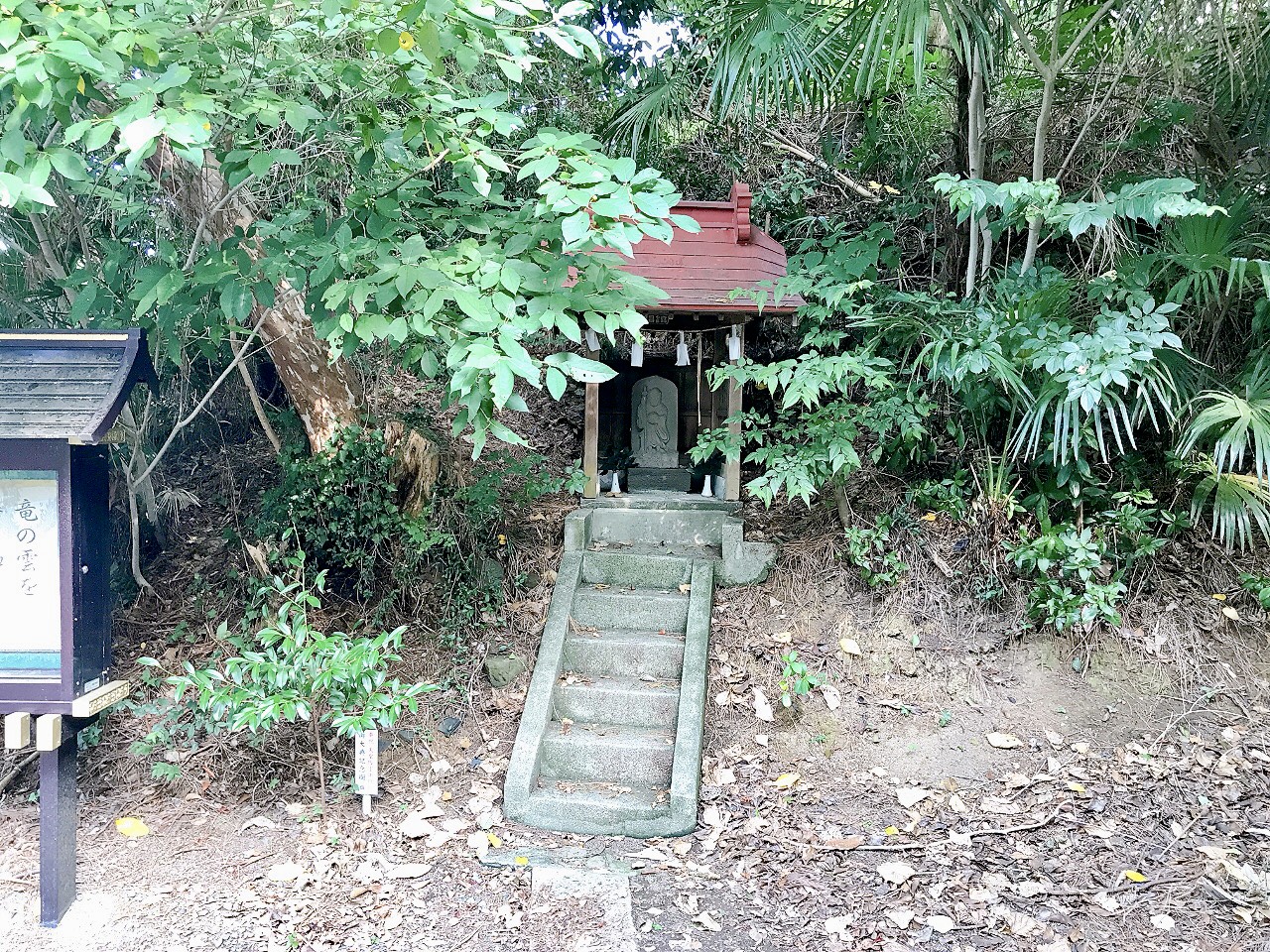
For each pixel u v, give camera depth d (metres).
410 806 3.56
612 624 4.49
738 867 3.19
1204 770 3.56
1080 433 4.02
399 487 4.58
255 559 4.47
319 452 4.45
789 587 4.63
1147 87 5.00
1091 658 4.10
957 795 3.56
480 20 2.38
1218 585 4.28
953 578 4.40
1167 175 4.93
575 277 2.72
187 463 5.30
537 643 4.39
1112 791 3.49
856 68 5.16
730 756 3.82
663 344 6.40
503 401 2.23
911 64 5.64
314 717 3.58
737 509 5.03
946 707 4.03
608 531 5.06
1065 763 3.69
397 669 4.25
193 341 4.37
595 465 5.15
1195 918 2.83
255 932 2.79
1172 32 4.63
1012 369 3.95
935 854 3.22
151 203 4.33
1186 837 3.22
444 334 2.61
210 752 3.79
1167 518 4.36
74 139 2.19
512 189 6.08
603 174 2.35
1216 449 3.85
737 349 4.79
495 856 3.24
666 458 5.55
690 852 3.29
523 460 5.06
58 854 2.84
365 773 3.43
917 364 4.20
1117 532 4.29
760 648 4.33
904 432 4.32
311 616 4.41
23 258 4.54
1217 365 4.53
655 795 3.65
